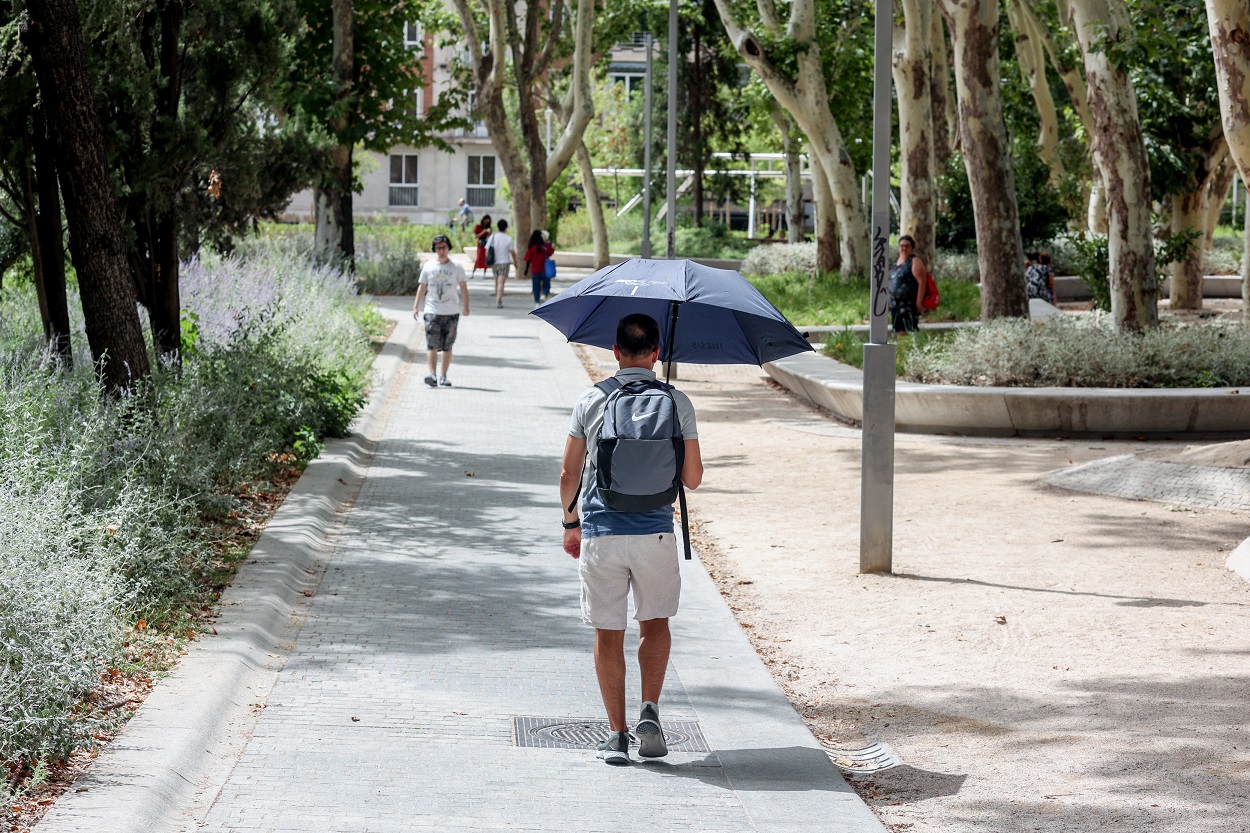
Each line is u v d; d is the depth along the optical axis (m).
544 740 5.56
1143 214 17.33
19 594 5.06
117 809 4.38
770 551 9.44
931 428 15.20
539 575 8.39
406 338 23.05
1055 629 7.32
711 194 58.19
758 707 6.08
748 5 28.81
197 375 10.52
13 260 11.70
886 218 8.63
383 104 31.58
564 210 53.09
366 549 8.92
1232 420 14.29
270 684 6.10
